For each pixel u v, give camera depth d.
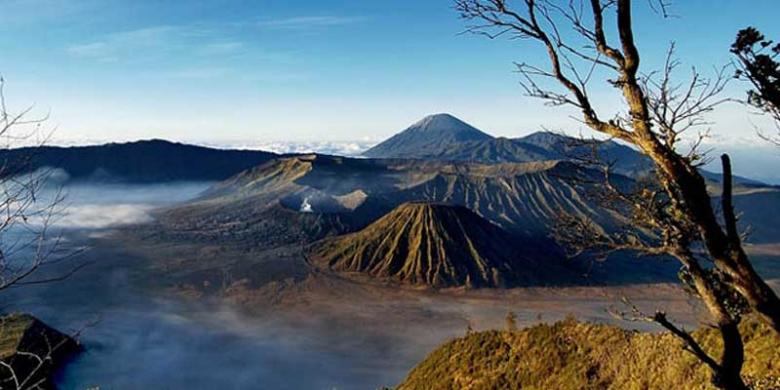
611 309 6.61
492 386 30.88
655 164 6.32
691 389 18.30
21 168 4.96
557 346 30.38
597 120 6.13
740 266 5.52
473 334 38.56
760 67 6.28
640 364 23.56
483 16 6.26
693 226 6.07
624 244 6.61
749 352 16.12
